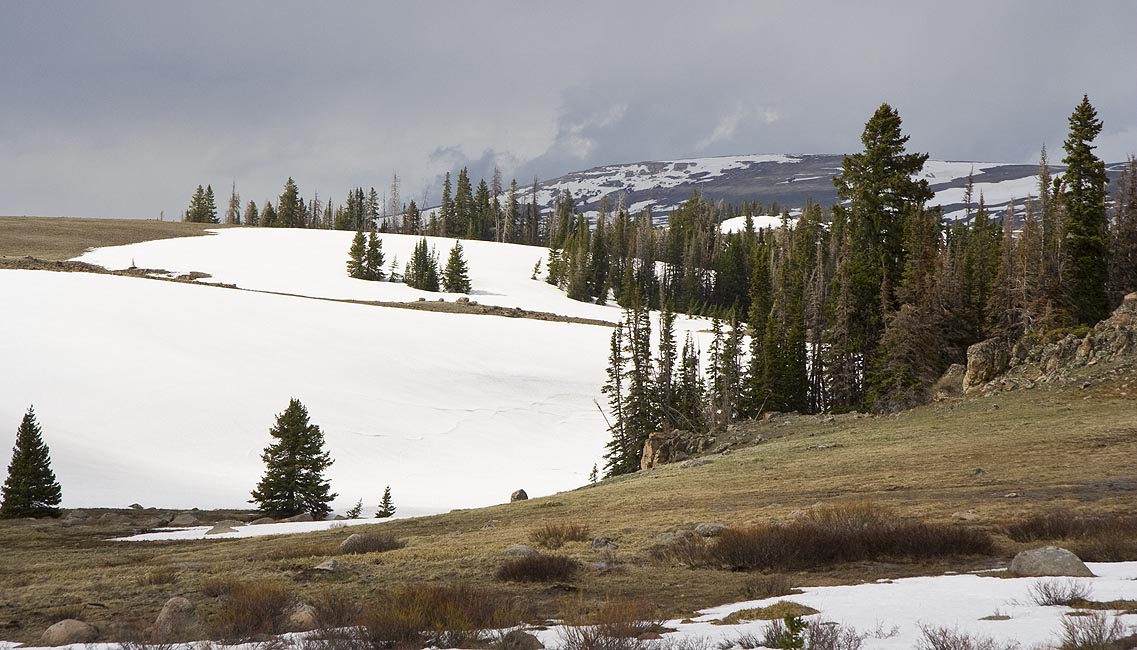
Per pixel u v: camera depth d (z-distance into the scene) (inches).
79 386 4210.1
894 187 3412.9
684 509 1541.6
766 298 4281.5
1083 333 2598.4
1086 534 949.8
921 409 2645.2
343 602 757.3
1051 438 1779.0
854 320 3383.4
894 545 944.3
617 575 939.3
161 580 999.0
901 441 2048.5
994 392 2522.1
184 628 708.7
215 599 866.1
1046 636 485.4
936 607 622.8
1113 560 830.5
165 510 2979.8
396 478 3804.1
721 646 543.5
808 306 3875.5
